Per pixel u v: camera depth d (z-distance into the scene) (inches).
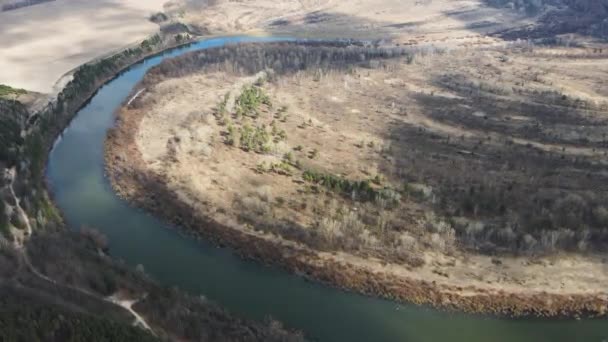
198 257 4109.3
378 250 4180.6
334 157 5713.6
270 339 3240.7
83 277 3513.8
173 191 4849.9
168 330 3191.4
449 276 3964.1
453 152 5915.4
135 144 5693.9
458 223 4495.6
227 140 5861.2
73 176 5128.0
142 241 4261.8
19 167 4889.3
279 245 4200.3
